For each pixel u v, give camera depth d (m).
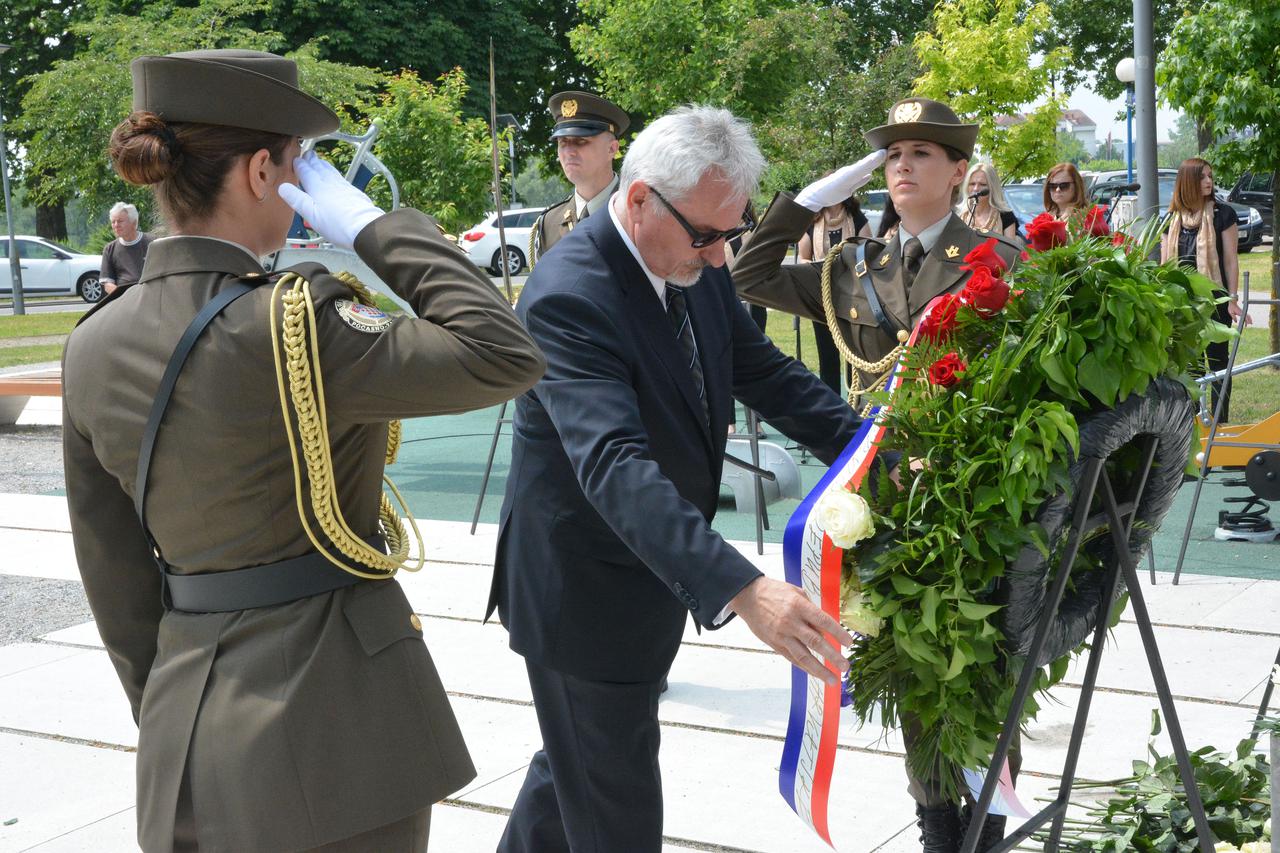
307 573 1.95
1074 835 3.28
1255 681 4.39
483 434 10.78
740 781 3.82
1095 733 4.03
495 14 33.47
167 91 1.91
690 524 2.17
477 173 17.12
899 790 3.71
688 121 2.41
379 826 1.94
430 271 1.92
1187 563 5.98
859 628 2.25
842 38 20.92
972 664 2.29
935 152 3.39
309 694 1.90
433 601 5.67
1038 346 2.26
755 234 3.55
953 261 3.39
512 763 3.99
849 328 3.53
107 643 2.18
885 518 2.25
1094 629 2.60
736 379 2.90
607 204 2.58
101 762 4.11
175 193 1.94
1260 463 5.95
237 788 1.87
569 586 2.58
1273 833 2.80
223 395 1.86
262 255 2.04
